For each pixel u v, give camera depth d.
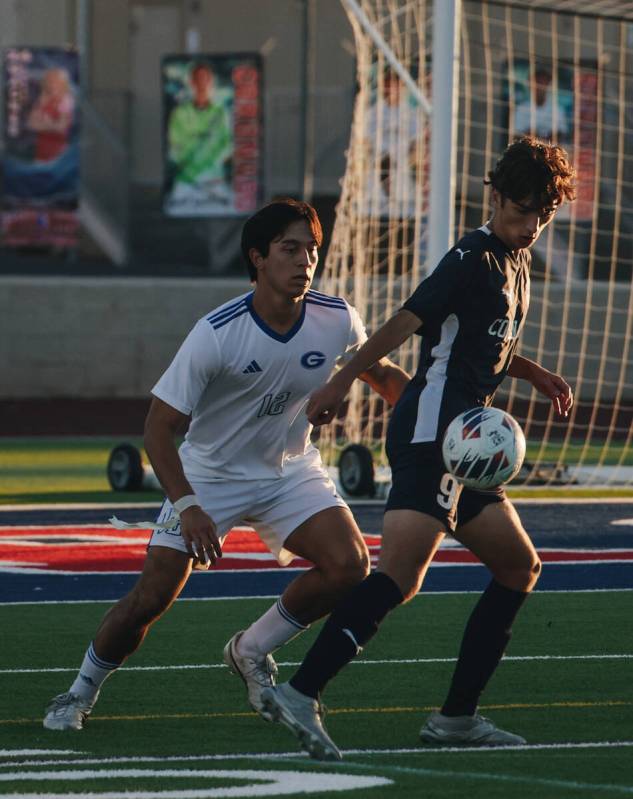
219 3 114.44
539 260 82.88
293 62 110.88
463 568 34.88
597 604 30.61
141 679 23.64
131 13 118.31
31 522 41.91
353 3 48.25
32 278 79.25
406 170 54.97
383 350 18.20
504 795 15.70
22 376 78.06
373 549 37.00
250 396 19.30
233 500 19.89
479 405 18.88
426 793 15.78
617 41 84.75
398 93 54.59
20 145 88.06
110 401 77.94
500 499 19.00
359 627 17.83
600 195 83.12
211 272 97.94
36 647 26.34
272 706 17.86
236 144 84.69
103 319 78.56
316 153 93.69
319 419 18.09
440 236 43.12
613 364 78.94
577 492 48.81
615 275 84.06
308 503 19.83
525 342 78.56
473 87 83.50
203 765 17.50
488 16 94.81
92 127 96.75
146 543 38.31
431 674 24.03
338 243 51.31
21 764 17.64
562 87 70.75
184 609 30.02
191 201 84.94
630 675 23.98
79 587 32.41
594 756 18.06
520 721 20.59
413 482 18.38
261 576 33.94
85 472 54.31
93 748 18.86
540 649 26.12
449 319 18.53
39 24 110.88
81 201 97.06
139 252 100.62
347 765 17.42
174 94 84.31
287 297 18.78
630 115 79.94
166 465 18.72
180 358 18.88
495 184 18.53
